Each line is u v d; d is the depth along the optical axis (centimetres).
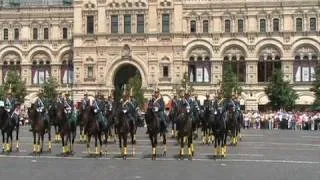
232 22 13288
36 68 14325
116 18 13662
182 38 13375
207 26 13388
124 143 4828
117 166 4184
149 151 5450
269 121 11031
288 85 12419
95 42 13662
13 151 5381
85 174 3700
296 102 13038
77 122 6003
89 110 5022
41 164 4306
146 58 13475
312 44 13000
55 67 14188
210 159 4744
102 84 13600
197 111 5256
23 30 14350
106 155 5053
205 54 13388
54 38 14200
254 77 13212
